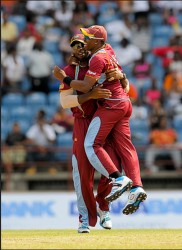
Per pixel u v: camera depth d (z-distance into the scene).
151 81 61.09
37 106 60.62
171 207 47.19
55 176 54.84
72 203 47.56
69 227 47.28
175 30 67.81
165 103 59.44
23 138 55.22
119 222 46.25
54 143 55.81
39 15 68.81
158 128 56.06
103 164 24.89
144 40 66.81
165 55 64.19
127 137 25.81
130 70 62.94
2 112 59.69
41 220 47.38
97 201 27.41
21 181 54.47
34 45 62.84
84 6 67.62
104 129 25.16
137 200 24.98
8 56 62.41
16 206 47.44
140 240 21.80
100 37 25.41
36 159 55.06
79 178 26.41
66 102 25.56
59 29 67.00
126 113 25.66
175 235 23.86
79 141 26.19
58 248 19.39
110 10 69.12
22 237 23.91
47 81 62.09
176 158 54.91
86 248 19.33
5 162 53.06
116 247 19.64
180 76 61.56
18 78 62.00
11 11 68.94
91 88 25.16
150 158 54.88
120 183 24.44
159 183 55.31
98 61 24.73
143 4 69.75
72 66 26.09
